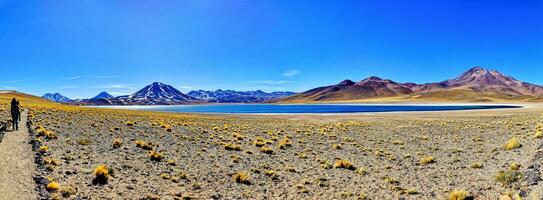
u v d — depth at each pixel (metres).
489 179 20.47
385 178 22.05
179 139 35.75
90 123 43.03
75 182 16.75
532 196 15.65
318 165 26.34
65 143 26.53
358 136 44.50
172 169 22.44
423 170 24.28
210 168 23.72
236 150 31.84
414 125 59.84
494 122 61.25
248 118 84.62
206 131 44.59
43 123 37.56
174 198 16.53
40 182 15.31
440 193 18.53
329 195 18.50
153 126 46.47
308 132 48.38
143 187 17.77
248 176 21.56
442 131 48.78
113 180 18.14
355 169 24.95
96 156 23.34
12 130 30.53
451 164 25.81
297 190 19.38
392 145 36.47
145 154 26.16
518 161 24.27
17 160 18.67
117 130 38.84
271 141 37.75
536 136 33.97
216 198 17.30
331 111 149.25
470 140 38.16
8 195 13.22
